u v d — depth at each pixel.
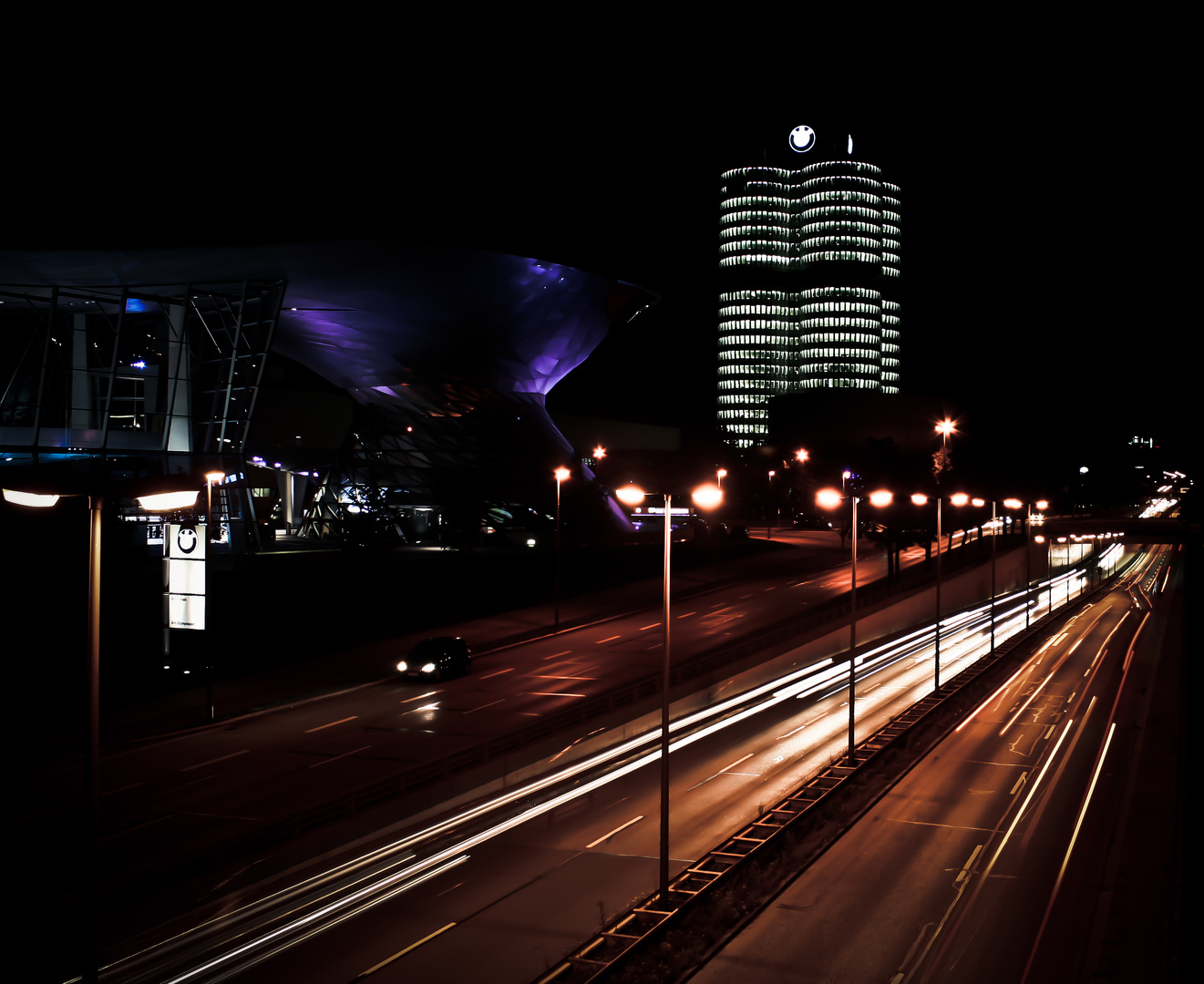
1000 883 19.58
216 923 17.78
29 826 23.17
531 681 41.72
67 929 16.91
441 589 61.22
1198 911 17.83
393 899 18.97
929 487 85.62
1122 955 16.08
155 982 15.44
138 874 18.34
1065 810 24.84
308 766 28.36
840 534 103.56
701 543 94.19
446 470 83.88
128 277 61.88
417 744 30.86
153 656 42.19
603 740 32.38
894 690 43.19
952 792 26.69
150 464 64.25
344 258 62.75
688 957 15.77
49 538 48.38
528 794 26.70
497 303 74.94
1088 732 34.78
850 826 23.42
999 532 115.81
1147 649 57.75
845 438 187.38
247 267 61.91
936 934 17.06
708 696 39.91
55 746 30.91
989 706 40.34
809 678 46.28
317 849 21.38
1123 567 120.19
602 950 16.23
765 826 22.77
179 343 65.81
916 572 80.62
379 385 86.00
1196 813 24.36
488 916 18.12
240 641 45.97
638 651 48.47
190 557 35.12
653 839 22.58
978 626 68.12
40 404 61.94
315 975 15.70
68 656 40.31
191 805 24.86
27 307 68.19
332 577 57.25
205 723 33.91
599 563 76.62
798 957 16.14
